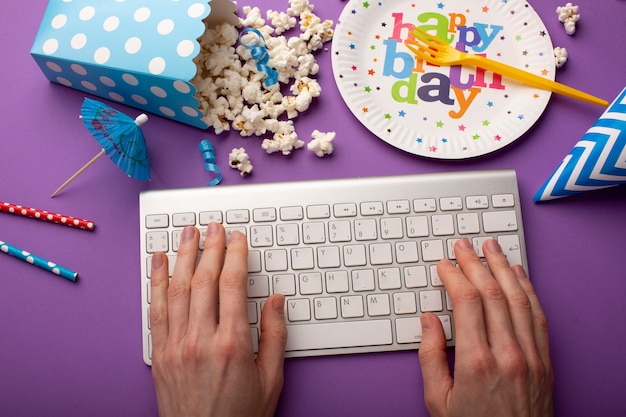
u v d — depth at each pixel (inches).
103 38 25.5
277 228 25.5
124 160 24.7
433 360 23.8
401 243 25.5
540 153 27.6
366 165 27.4
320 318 24.9
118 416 25.1
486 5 28.7
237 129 27.5
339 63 27.7
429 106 27.5
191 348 22.6
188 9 25.3
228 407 22.1
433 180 26.0
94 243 26.7
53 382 25.4
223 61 27.0
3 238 26.8
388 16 28.5
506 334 23.1
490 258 25.0
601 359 25.4
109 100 28.2
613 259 26.5
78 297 26.2
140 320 26.0
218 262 24.4
